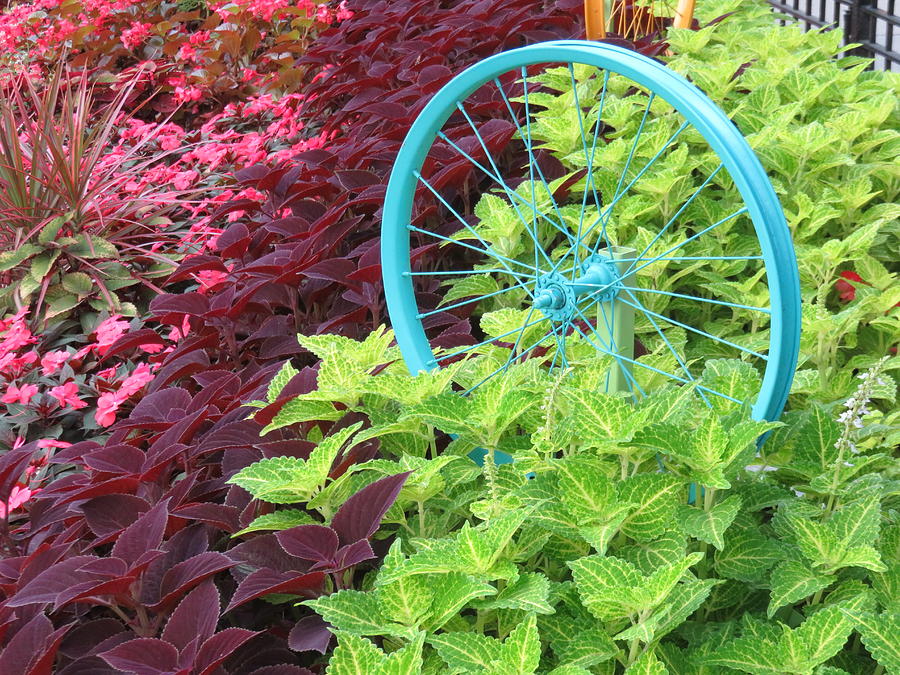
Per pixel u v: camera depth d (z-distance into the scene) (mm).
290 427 1915
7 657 1352
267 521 1545
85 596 1401
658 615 1188
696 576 1445
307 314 2633
